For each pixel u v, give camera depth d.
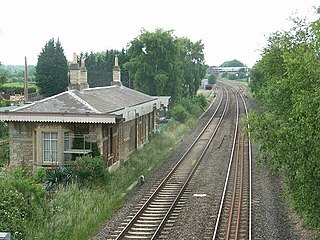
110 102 29.95
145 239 16.41
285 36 22.16
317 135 12.20
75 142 25.47
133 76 55.62
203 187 24.31
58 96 26.52
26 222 16.41
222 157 32.91
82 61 29.80
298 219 18.31
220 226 17.67
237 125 49.72
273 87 21.42
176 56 56.28
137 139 33.84
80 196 20.41
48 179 22.61
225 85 153.75
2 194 16.80
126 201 21.59
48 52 70.69
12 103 53.91
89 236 16.62
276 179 25.69
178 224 18.06
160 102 41.81
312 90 13.15
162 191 23.52
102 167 23.66
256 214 19.02
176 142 39.75
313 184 12.64
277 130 13.22
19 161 26.11
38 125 25.67
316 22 14.69
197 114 60.34
